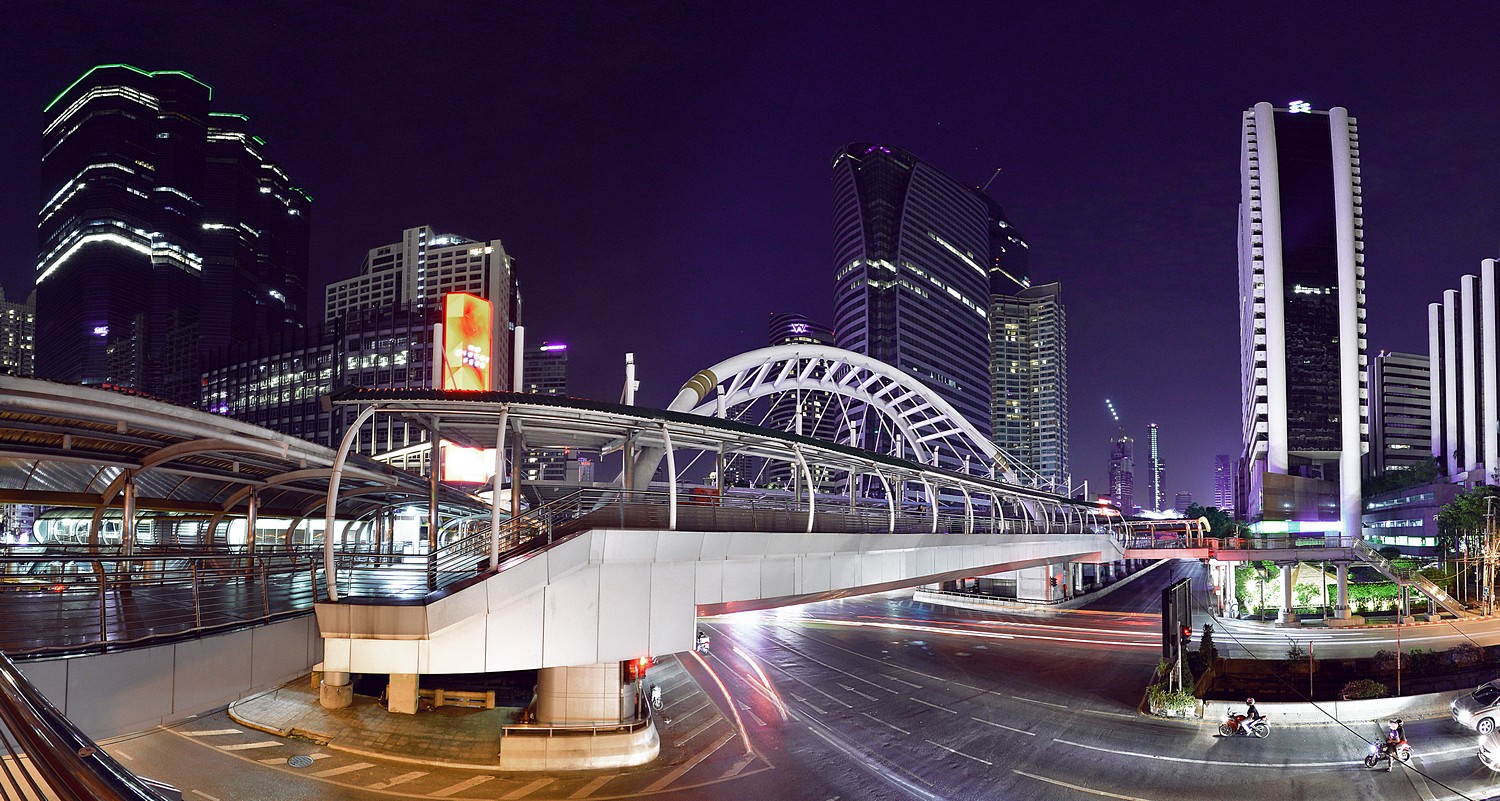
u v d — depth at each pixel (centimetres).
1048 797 2844
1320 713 3900
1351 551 7981
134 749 3009
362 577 3456
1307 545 8375
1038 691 4628
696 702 4278
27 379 2027
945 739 3600
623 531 2630
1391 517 15238
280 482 3566
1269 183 17812
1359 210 17862
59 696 1412
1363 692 4244
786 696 4469
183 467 3088
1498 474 14225
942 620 7906
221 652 1795
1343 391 17262
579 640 2539
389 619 2217
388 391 2438
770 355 7862
